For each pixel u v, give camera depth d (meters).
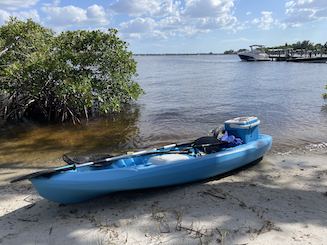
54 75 13.28
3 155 9.85
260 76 38.09
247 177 7.20
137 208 5.77
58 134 12.48
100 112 15.50
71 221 5.42
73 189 5.62
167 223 5.17
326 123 12.94
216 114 15.73
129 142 11.09
